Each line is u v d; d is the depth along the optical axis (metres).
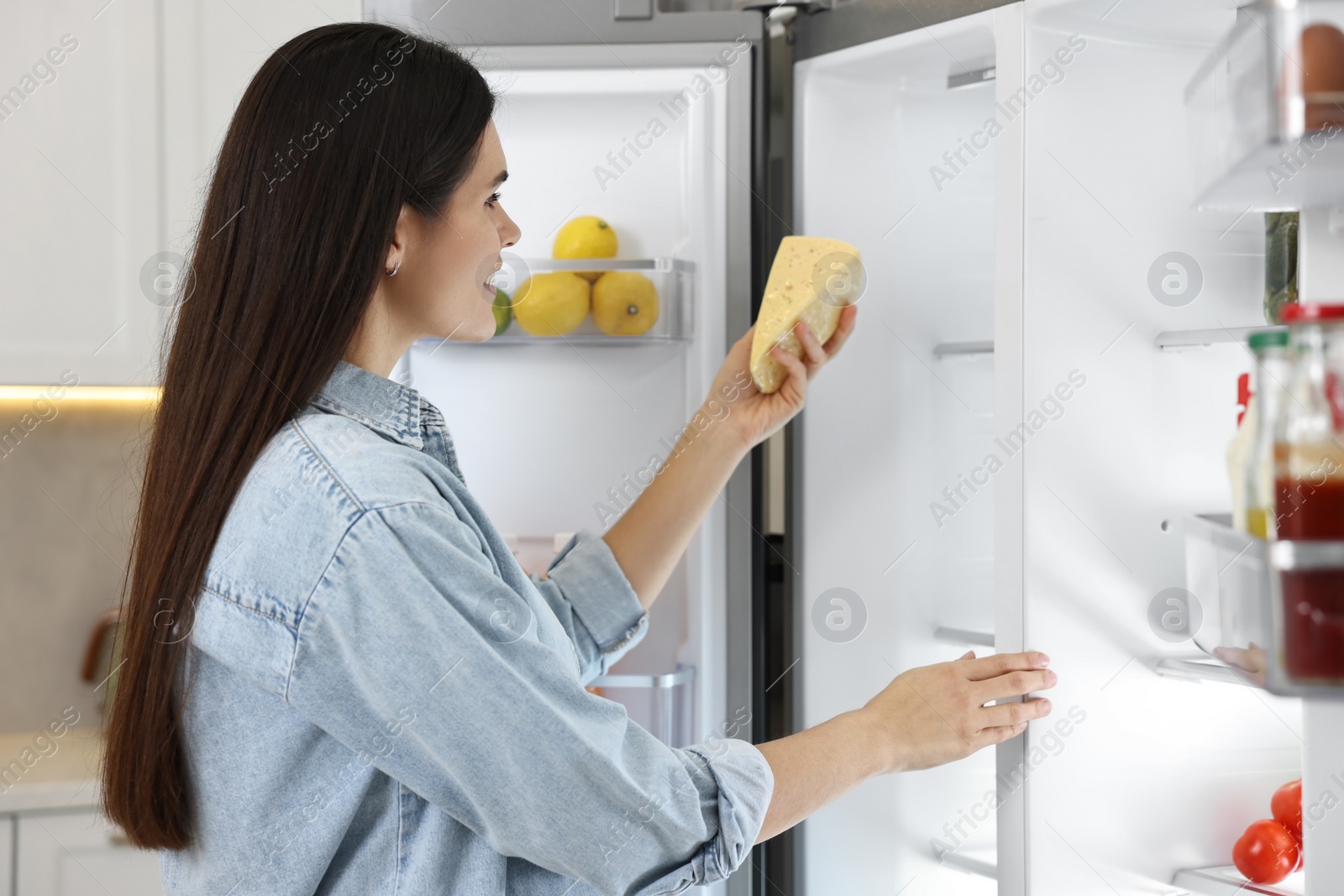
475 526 0.77
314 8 1.37
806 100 1.22
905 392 1.28
